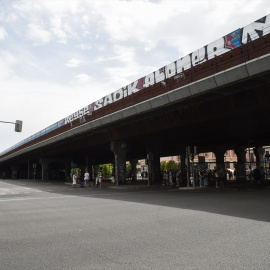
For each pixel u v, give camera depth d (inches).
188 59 842.8
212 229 308.7
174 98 834.2
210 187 1079.6
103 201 643.5
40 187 1358.3
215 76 706.2
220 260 204.8
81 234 299.9
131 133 1233.4
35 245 258.4
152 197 712.4
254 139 1540.4
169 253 224.5
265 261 200.8
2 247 253.3
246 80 670.5
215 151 1847.9
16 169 4106.8
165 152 2359.7
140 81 1039.0
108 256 220.5
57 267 198.1
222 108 835.4
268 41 634.2
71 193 949.2
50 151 2311.8
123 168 1419.8
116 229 320.8
